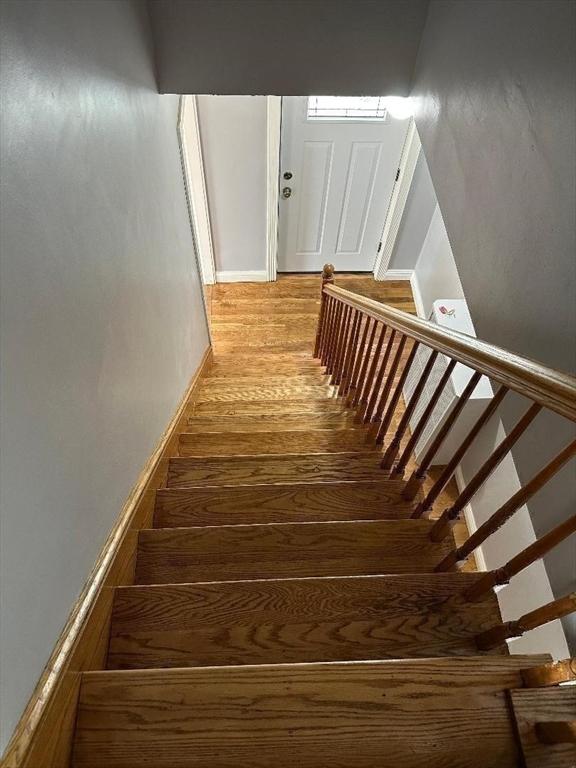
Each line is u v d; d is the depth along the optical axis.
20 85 0.88
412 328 1.73
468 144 1.73
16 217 0.86
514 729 1.04
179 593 1.38
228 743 1.01
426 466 1.82
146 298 1.87
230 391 3.36
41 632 0.96
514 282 1.41
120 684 1.07
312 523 1.70
